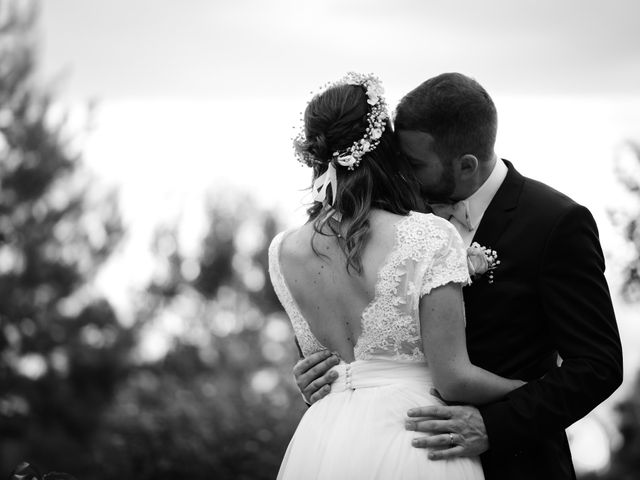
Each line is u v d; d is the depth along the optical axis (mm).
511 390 2426
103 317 11008
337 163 2412
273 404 10445
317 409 2461
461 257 2332
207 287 14484
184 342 12938
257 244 15672
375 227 2352
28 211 10695
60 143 10867
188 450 9328
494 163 2650
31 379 10445
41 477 2830
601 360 2406
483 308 2527
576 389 2387
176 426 9656
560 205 2547
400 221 2340
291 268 2479
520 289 2510
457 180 2551
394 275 2299
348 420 2379
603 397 2414
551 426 2381
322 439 2400
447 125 2486
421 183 2570
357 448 2340
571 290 2473
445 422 2348
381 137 2453
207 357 13234
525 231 2545
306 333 2479
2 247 10688
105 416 10617
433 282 2285
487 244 2582
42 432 10273
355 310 2373
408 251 2297
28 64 11023
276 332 15203
